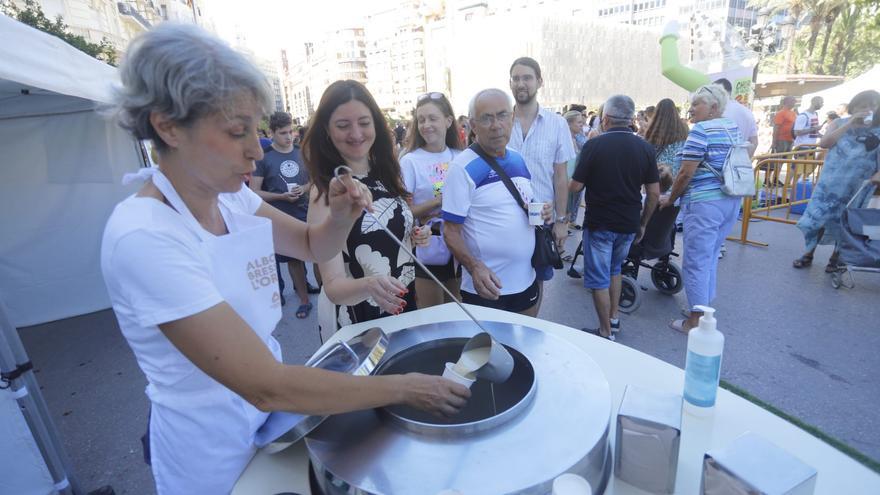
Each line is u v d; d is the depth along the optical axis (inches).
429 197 110.6
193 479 33.7
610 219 112.4
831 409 92.7
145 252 26.4
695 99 118.8
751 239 211.9
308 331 140.0
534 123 116.8
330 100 59.2
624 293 143.6
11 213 146.8
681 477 31.8
